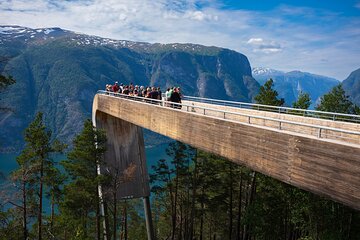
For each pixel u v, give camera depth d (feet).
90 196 97.40
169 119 61.87
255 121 67.41
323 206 83.71
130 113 84.48
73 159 97.91
